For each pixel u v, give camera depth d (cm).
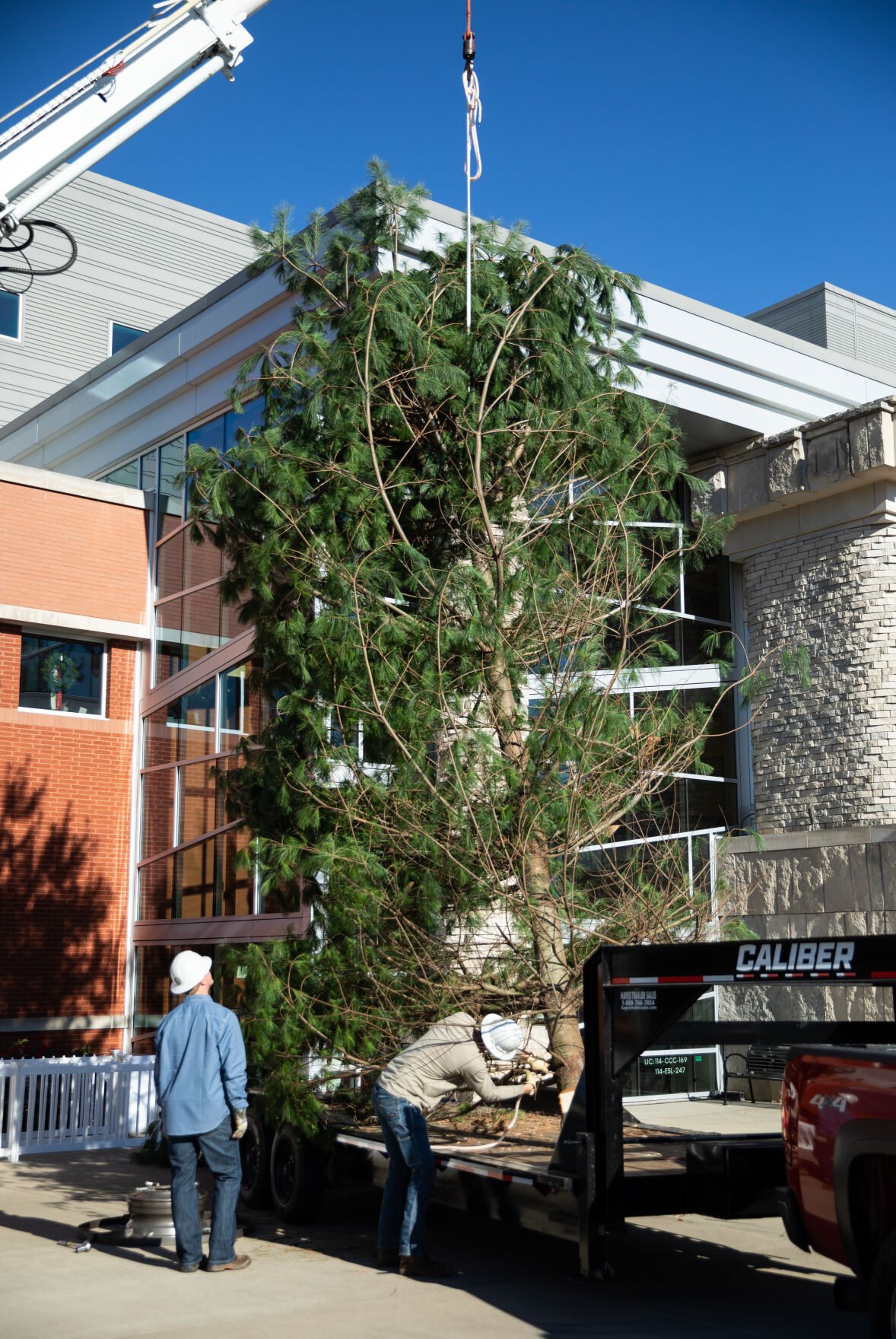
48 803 1675
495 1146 764
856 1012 1308
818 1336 568
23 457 2055
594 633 906
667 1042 638
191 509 973
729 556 1650
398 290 917
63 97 1097
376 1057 834
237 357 1585
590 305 1002
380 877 824
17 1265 729
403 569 923
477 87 1003
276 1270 714
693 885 934
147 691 1755
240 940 1462
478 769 845
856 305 2897
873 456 1446
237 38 1134
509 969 862
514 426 931
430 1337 566
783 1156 635
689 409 1548
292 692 891
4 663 1673
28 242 1093
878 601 1462
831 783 1472
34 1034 1614
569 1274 705
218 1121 714
